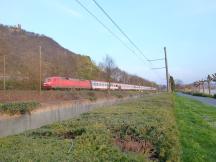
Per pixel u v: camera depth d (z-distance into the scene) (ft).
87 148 18.29
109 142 20.26
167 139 23.88
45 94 90.89
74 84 148.15
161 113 38.32
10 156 16.84
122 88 227.81
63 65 207.72
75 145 19.19
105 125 26.61
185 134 48.26
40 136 24.09
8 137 23.85
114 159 17.10
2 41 178.70
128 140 22.59
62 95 95.35
